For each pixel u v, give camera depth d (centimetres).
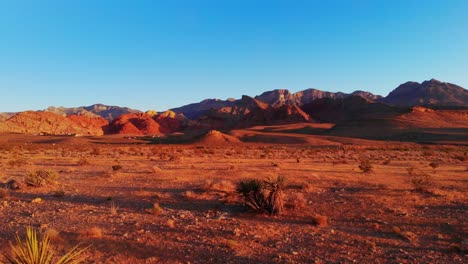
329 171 2820
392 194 1717
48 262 653
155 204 1352
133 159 4488
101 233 1043
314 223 1188
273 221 1216
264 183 1375
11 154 5384
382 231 1104
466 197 1639
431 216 1282
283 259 855
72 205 1472
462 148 8556
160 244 958
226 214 1304
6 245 931
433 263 834
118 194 1723
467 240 994
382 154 6062
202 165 3444
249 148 9256
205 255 880
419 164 3769
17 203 1502
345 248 940
